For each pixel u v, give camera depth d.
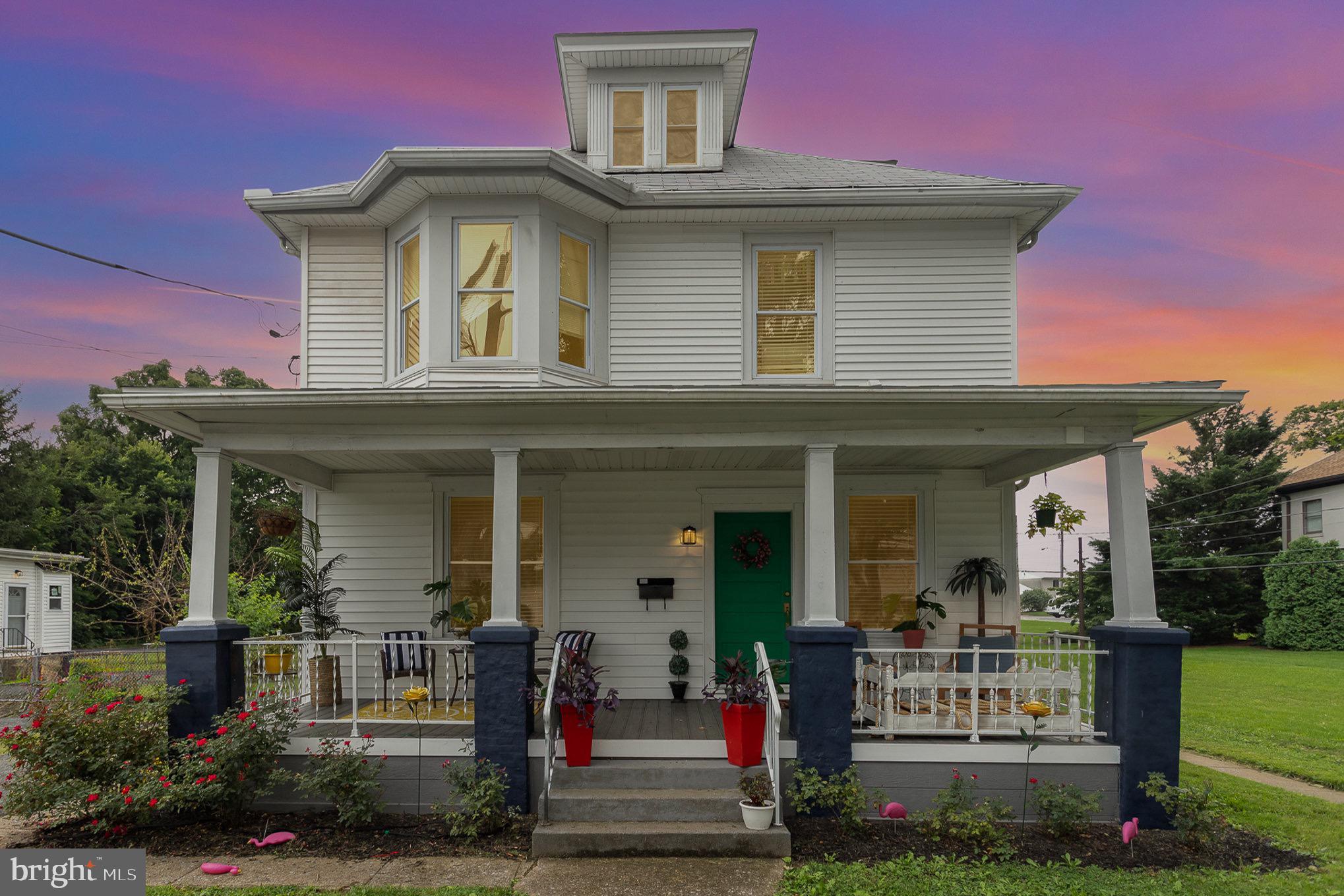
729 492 9.91
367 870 5.92
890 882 5.66
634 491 9.95
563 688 7.08
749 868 6.01
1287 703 14.98
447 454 8.59
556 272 8.92
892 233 9.70
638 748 7.38
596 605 9.83
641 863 6.10
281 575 9.93
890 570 9.90
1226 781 9.09
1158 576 31.09
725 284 9.63
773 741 6.66
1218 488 32.91
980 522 9.88
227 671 7.43
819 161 11.42
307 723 7.75
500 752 7.05
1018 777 7.11
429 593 9.81
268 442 7.62
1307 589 26.02
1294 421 31.30
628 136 11.02
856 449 8.09
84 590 31.05
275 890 5.50
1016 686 7.39
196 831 6.77
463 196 8.76
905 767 7.12
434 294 8.63
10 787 6.51
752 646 9.83
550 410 7.40
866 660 9.67
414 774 7.26
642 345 9.52
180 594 19.64
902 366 9.54
